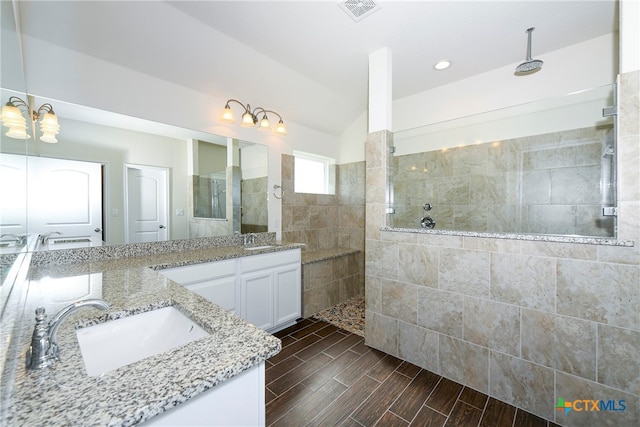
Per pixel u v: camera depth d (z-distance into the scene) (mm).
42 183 1664
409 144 2451
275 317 2555
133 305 1050
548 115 2166
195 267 1976
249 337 793
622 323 1303
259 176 2965
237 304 2240
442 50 2273
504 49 2268
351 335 2510
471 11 1822
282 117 3178
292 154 3328
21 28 1530
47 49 1647
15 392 543
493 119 2486
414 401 1622
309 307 3004
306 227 3518
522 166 2301
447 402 1617
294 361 2051
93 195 1875
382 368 1961
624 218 1318
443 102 2914
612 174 1526
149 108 2109
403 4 1754
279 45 2193
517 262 1585
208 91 2453
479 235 1720
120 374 611
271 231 3104
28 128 1442
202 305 1050
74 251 1804
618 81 1344
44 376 605
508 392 1612
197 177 2436
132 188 2055
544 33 2061
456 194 2615
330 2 1733
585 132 1878
